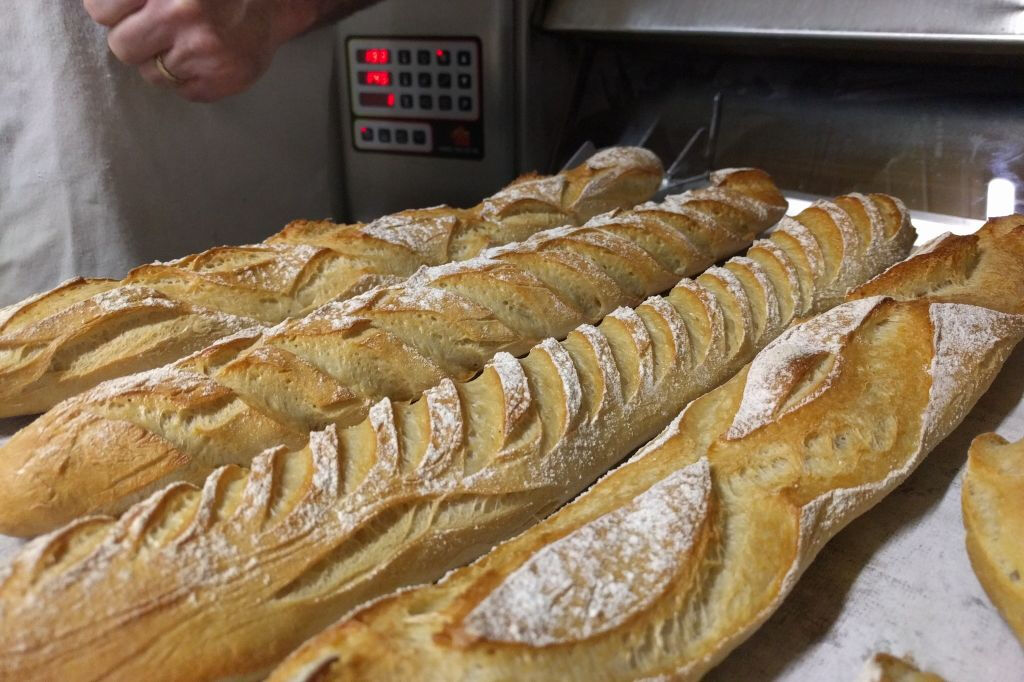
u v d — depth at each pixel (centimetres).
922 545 36
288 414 40
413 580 35
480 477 36
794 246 53
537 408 39
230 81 59
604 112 73
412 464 36
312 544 33
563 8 66
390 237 54
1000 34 52
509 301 48
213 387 40
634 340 44
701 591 31
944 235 50
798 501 34
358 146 77
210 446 38
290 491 34
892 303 43
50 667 29
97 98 60
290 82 74
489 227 58
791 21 58
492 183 73
